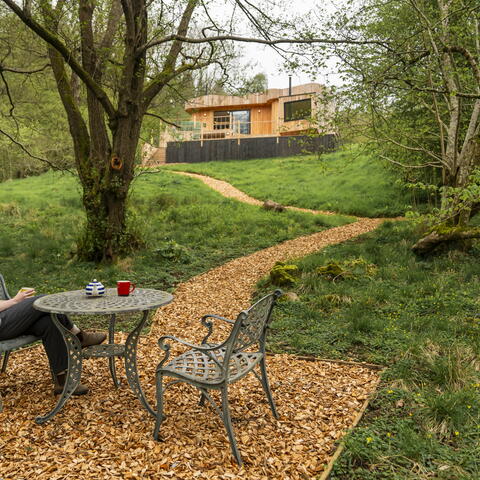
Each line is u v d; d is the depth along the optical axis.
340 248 10.78
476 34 7.97
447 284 6.91
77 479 2.56
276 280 7.97
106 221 10.63
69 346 3.42
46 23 8.86
